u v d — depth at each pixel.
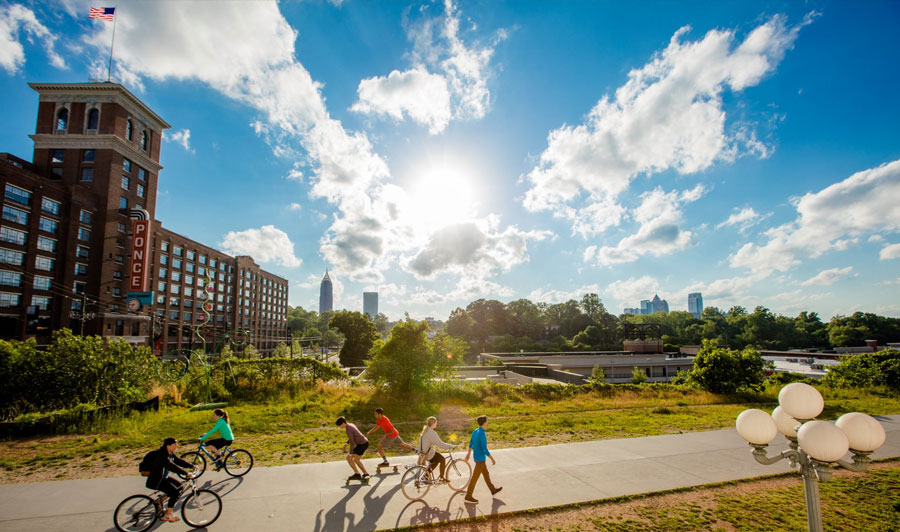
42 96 56.62
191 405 18.59
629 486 8.57
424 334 22.66
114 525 6.75
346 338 69.00
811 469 5.12
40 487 8.41
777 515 7.28
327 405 18.67
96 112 57.38
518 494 8.14
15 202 43.81
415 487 8.41
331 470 9.59
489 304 99.69
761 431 5.10
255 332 102.75
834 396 22.73
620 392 23.83
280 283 122.62
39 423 12.90
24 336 44.00
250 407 18.31
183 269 72.75
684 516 7.28
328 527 6.76
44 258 46.72
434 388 21.58
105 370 16.44
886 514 7.40
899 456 10.81
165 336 67.38
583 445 11.84
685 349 73.19
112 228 55.09
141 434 12.94
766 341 108.75
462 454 11.08
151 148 63.59
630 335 67.88
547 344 95.38
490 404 20.66
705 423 15.69
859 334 100.69
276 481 8.80
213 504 7.57
